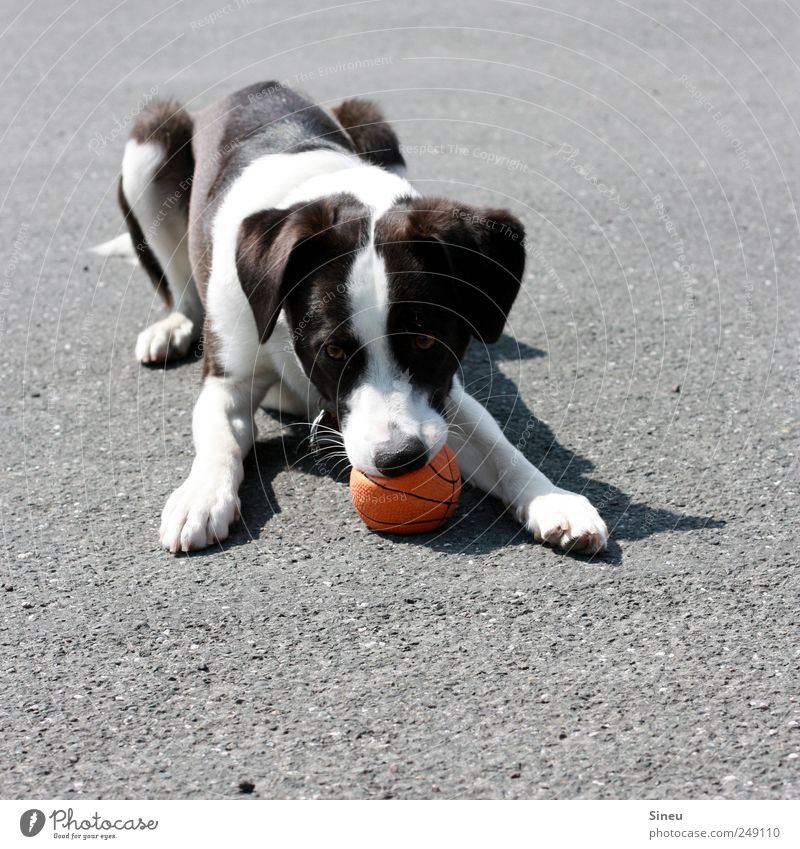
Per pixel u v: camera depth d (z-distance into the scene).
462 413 3.53
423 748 2.47
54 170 7.09
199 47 9.41
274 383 3.96
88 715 2.61
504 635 2.85
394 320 3.17
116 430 4.05
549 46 9.23
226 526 3.30
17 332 4.91
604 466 3.71
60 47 9.63
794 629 2.85
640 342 4.65
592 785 2.36
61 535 3.38
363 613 2.95
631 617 2.91
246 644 2.84
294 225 3.31
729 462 3.72
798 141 7.16
